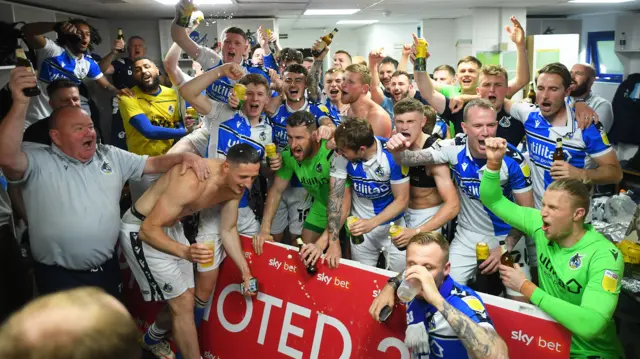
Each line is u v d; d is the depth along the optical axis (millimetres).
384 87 5859
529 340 2170
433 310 2053
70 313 896
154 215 2699
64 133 2666
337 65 6461
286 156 3395
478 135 2730
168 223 2740
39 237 2736
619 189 5883
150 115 4941
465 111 2818
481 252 2518
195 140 3715
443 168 2975
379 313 2383
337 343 2674
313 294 2785
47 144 2975
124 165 2932
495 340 1818
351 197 3332
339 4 5988
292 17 7590
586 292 2104
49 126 2705
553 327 2121
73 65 4805
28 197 2713
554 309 2086
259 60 5211
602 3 6680
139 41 6246
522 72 4312
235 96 3410
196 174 2697
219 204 3068
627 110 6988
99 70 5332
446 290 2045
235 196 2916
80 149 2709
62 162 2723
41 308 911
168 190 2693
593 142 3197
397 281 2439
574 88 4500
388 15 7715
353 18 8141
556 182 2223
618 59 7980
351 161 3025
